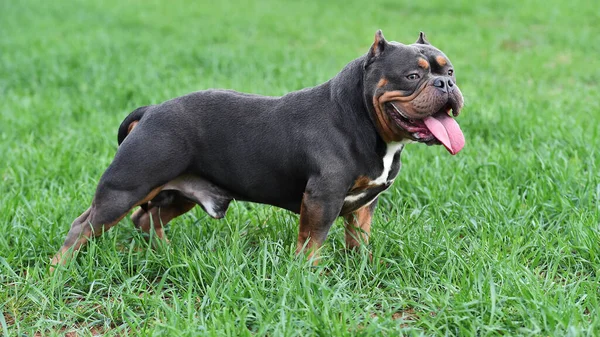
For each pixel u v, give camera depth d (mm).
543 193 6566
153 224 6129
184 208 6191
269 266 5445
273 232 6055
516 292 4832
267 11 21188
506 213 6297
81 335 4770
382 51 5137
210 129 5531
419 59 5023
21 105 10750
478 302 4676
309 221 5316
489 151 7891
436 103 4914
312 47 15609
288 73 12352
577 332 4219
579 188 6656
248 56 14094
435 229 6047
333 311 4711
